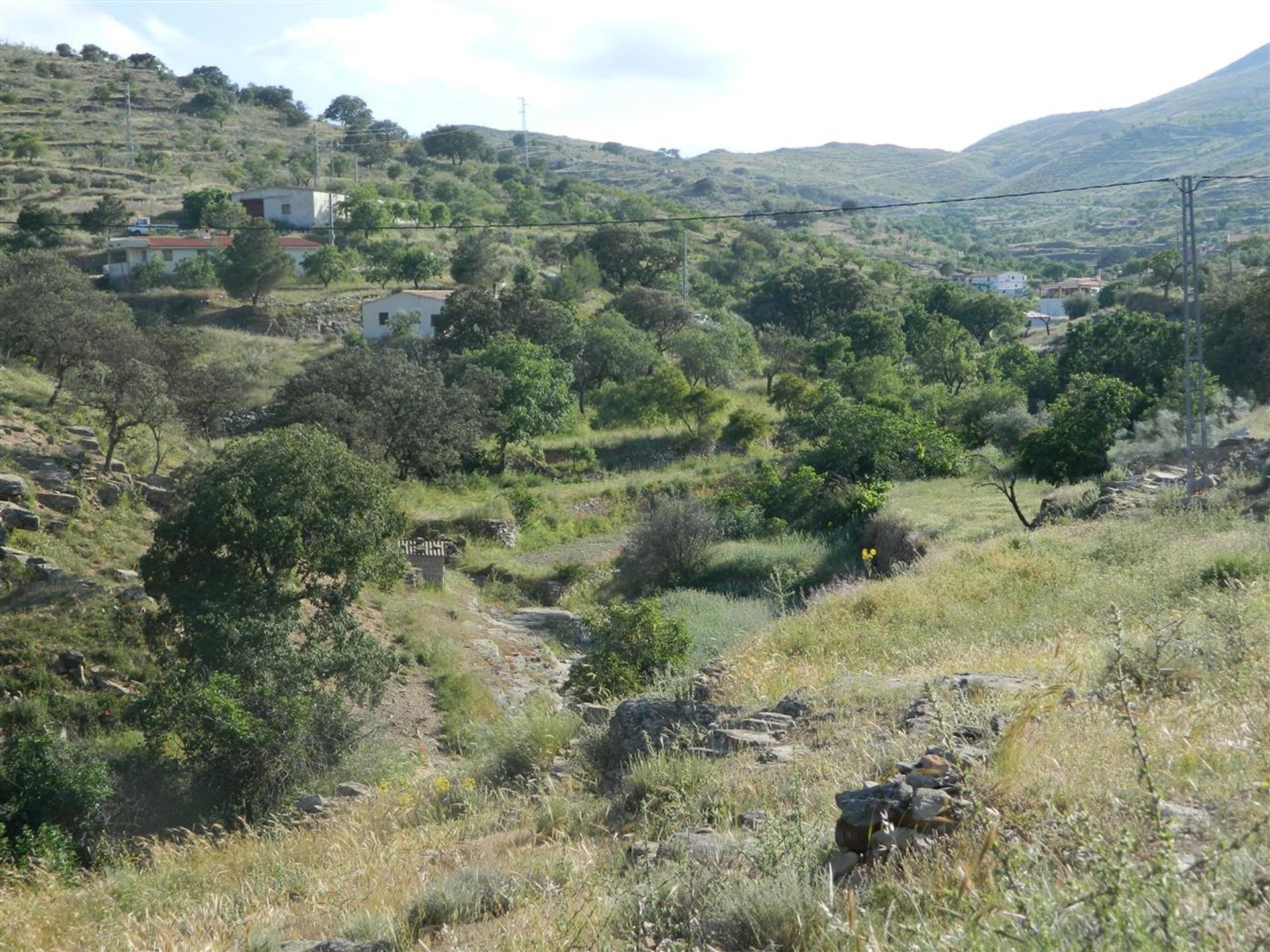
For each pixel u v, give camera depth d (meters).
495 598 36.47
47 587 23.56
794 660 13.77
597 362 71.94
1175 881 3.17
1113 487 25.97
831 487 37.94
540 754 10.77
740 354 82.06
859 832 4.87
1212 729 5.88
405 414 50.25
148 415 32.66
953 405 55.91
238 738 16.41
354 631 22.28
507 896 5.51
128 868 10.14
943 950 3.39
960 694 7.35
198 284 83.56
